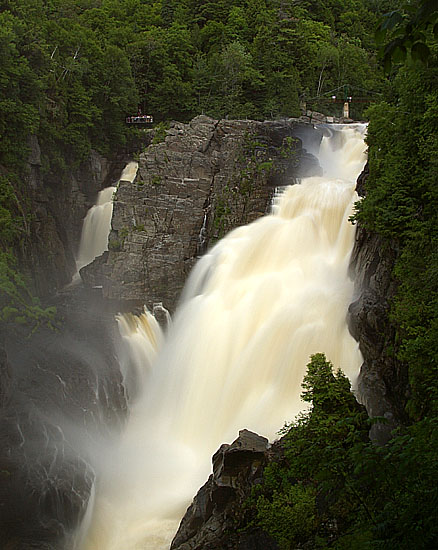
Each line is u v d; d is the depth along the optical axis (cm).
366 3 10694
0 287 3712
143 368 3778
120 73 6109
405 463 997
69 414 2850
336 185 4438
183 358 3688
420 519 937
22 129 4709
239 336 3512
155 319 4159
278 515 1733
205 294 4050
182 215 4806
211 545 2058
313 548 1631
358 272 3316
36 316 3628
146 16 8581
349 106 7938
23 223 4528
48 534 2183
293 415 2942
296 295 3500
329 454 1288
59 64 5503
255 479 2142
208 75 7056
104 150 5969
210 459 2970
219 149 5303
